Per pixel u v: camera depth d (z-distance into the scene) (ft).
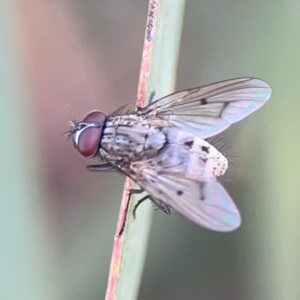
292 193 0.20
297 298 0.20
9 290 0.20
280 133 0.20
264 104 0.20
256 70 0.20
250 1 0.20
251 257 0.20
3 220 0.20
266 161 0.20
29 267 0.20
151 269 0.20
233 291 0.20
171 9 0.19
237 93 0.20
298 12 0.20
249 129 0.20
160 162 0.20
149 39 0.19
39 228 0.20
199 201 0.19
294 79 0.20
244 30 0.20
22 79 0.20
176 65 0.19
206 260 0.20
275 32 0.20
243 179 0.20
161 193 0.20
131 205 0.19
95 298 0.20
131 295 0.19
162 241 0.20
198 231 0.20
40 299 0.20
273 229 0.20
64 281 0.20
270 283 0.20
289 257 0.20
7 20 0.20
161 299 0.20
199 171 0.20
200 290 0.20
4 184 0.20
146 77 0.19
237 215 0.19
